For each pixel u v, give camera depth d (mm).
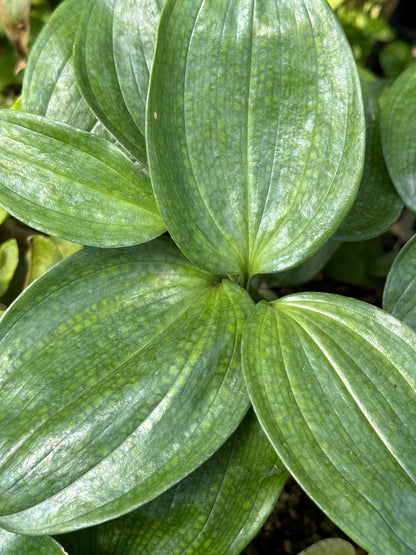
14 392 334
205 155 356
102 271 354
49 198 351
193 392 335
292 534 444
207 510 347
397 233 539
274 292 509
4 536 344
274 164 361
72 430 328
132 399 333
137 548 346
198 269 364
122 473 325
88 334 344
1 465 325
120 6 387
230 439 354
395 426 332
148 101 335
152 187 349
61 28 408
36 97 402
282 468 349
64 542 351
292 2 349
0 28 527
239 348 345
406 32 702
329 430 328
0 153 351
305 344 344
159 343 343
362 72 525
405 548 314
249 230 365
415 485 325
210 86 353
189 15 346
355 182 350
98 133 403
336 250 503
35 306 344
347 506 315
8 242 425
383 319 349
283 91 356
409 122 420
